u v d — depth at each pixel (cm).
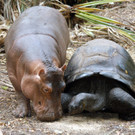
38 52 1161
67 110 1335
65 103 1283
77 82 1338
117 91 1234
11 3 2514
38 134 1048
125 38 2373
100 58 1354
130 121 1255
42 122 1173
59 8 2730
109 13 2991
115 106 1252
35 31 1280
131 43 2339
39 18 1378
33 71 1109
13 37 1280
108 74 1265
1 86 1625
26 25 1308
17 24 1345
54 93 1075
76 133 1080
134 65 1505
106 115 1341
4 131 1056
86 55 1409
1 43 2119
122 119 1283
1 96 1483
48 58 1135
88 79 1321
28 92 1127
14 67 1231
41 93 1092
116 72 1298
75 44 2342
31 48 1180
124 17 2870
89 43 1543
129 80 1318
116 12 3041
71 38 2417
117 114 1356
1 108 1320
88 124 1195
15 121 1171
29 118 1223
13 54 1225
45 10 1489
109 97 1248
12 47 1243
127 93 1249
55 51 1231
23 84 1141
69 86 1359
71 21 2744
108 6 3253
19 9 2430
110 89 1305
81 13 2389
